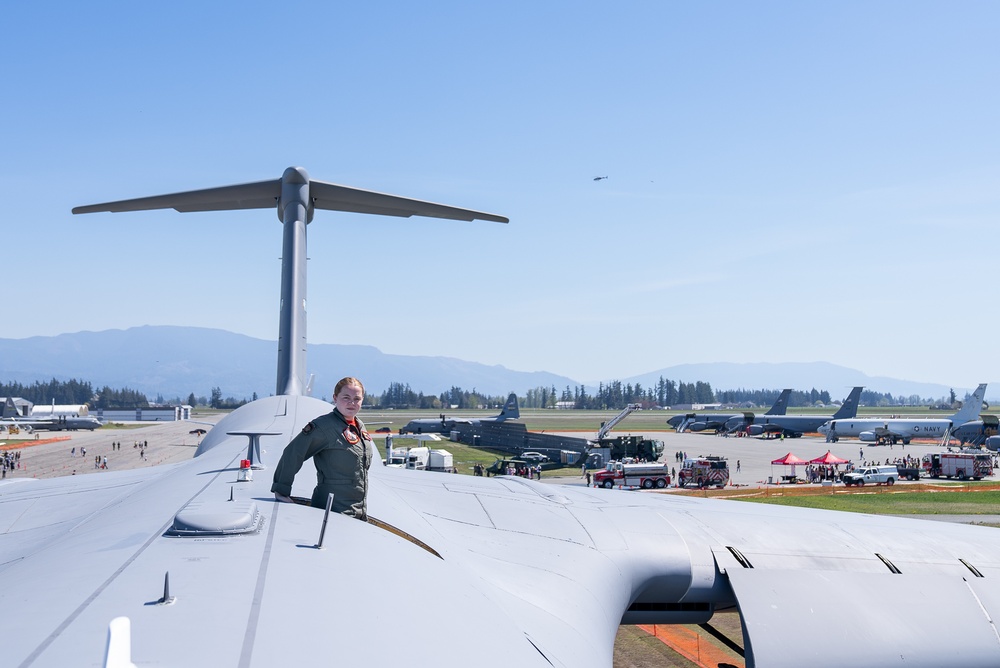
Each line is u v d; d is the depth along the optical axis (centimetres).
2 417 16625
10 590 425
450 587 528
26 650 323
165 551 482
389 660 370
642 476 6094
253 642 352
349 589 448
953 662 758
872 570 899
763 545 955
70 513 862
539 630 613
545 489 1174
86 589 407
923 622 804
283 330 1532
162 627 355
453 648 410
